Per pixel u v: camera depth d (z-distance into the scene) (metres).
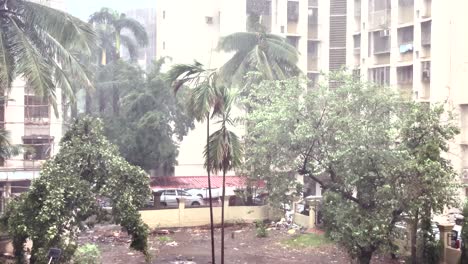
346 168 17.06
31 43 21.19
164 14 43.53
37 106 33.00
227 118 16.61
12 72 19.73
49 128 33.62
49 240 15.05
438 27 32.56
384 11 37.25
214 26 42.66
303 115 18.06
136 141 31.67
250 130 20.50
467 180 29.03
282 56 31.48
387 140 16.86
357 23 40.50
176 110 32.72
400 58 36.03
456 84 31.38
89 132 16.91
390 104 17.86
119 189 16.52
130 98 32.19
